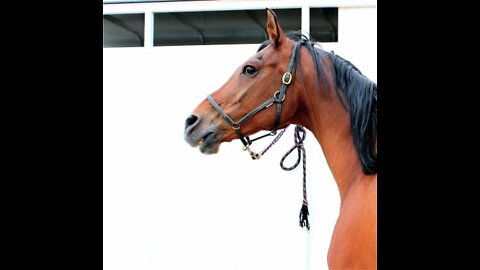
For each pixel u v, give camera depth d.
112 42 4.21
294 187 3.78
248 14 4.07
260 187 3.82
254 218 3.82
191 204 3.89
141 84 3.96
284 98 2.25
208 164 3.88
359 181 2.08
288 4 3.82
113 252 3.93
